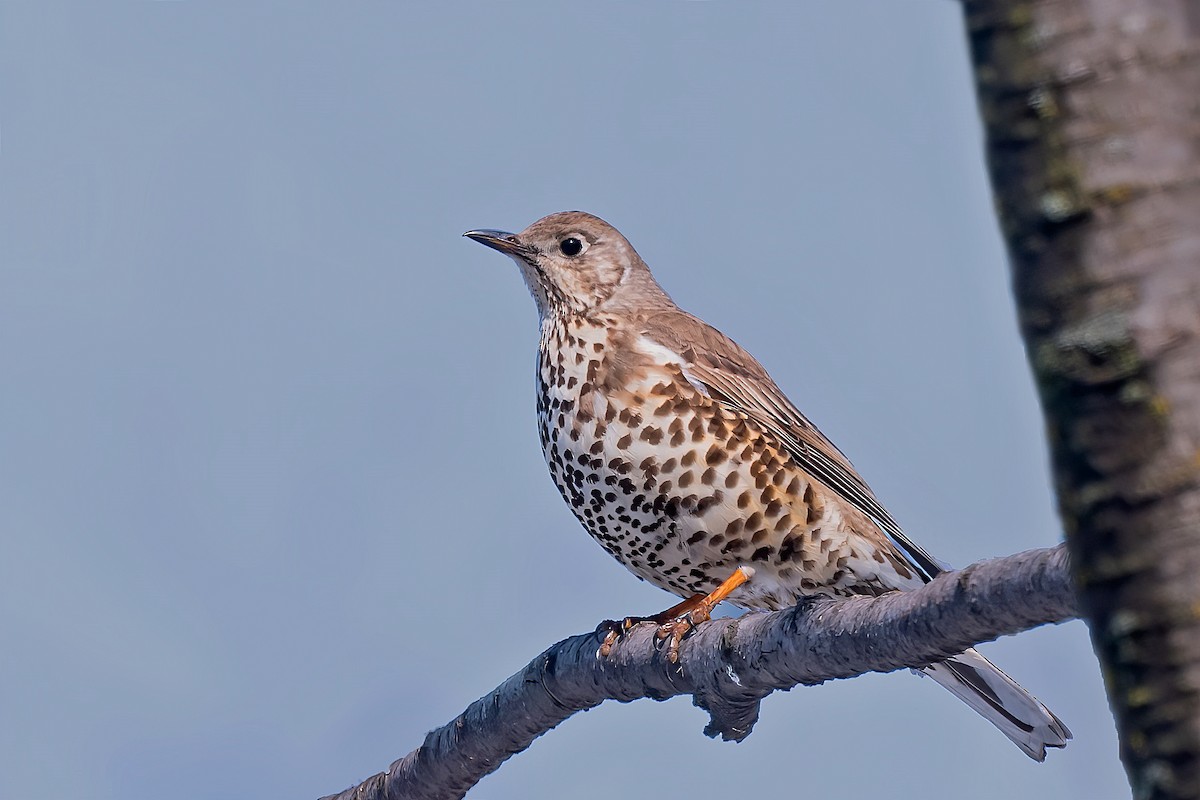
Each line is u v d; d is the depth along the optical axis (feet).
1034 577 24.54
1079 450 14.71
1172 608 14.25
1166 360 14.19
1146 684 14.43
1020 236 14.92
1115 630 14.62
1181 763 14.23
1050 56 14.52
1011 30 14.75
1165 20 14.20
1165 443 14.23
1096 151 14.37
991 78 14.94
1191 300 14.11
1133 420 14.38
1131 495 14.42
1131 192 14.25
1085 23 14.38
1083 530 14.80
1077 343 14.57
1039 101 14.60
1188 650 14.19
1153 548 14.34
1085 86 14.39
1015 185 14.88
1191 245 14.08
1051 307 14.75
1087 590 14.88
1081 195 14.43
